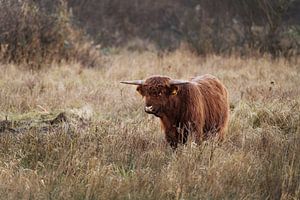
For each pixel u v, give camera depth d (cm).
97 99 4178
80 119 3438
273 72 5675
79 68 5612
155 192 2344
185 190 2345
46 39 5941
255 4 7638
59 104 3991
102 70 5700
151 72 5484
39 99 4059
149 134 3138
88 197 2303
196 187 2381
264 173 2522
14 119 3419
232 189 2384
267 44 7325
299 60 6706
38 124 3288
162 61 6391
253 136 3141
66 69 5397
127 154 2833
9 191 2362
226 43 7594
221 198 2323
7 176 2495
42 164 2634
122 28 9056
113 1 8994
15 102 3934
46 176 2514
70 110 3634
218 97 3078
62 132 2997
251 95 4259
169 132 2914
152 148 2928
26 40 5753
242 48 7319
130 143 2967
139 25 9350
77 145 2898
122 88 4444
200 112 2884
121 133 3064
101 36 8469
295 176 2450
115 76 5275
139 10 9431
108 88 4544
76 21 7656
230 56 6988
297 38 7569
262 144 2948
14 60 5631
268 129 3250
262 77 5309
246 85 4794
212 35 7712
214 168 2530
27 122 3334
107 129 3139
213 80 3133
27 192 2344
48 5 6481
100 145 2898
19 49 5656
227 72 5628
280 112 3597
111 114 3772
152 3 9444
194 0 8656
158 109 2764
